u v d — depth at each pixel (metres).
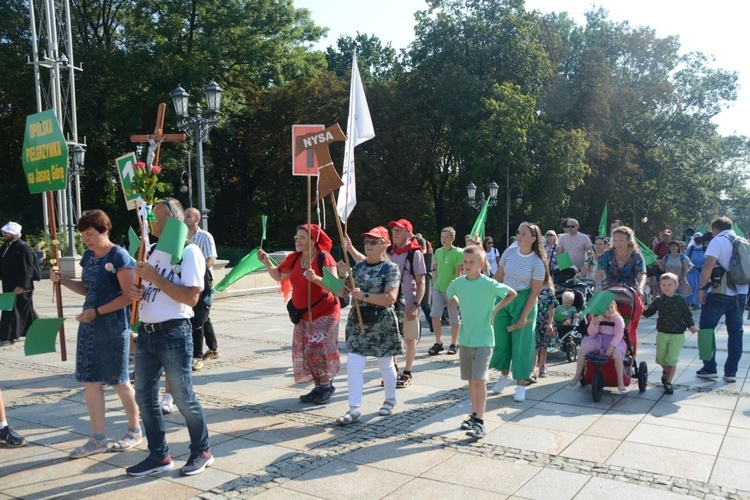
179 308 4.23
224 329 11.01
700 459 4.59
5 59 33.16
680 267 13.95
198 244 7.21
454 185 39.78
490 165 32.75
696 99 45.25
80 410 5.89
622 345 6.50
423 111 37.97
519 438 5.08
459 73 34.84
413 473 4.34
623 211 42.62
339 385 6.90
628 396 6.45
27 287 9.66
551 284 7.30
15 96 33.59
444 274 8.41
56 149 4.63
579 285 8.83
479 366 5.02
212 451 4.78
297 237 5.82
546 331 7.20
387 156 36.34
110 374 4.63
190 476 4.30
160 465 4.35
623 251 6.92
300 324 6.05
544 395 6.49
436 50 37.22
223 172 40.41
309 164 6.08
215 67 33.97
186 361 4.28
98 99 34.88
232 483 4.18
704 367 7.23
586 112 38.00
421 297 6.85
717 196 51.59
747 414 5.75
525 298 6.21
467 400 6.22
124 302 4.46
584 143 33.91
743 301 7.03
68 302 15.40
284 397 6.36
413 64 38.31
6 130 35.84
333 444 4.94
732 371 7.04
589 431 5.26
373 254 5.63
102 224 4.48
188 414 4.32
